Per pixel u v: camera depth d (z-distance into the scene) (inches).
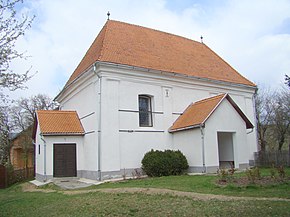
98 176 765.9
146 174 795.4
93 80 833.5
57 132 843.4
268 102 1622.8
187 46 1133.7
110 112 796.0
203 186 526.0
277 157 984.3
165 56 978.1
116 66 807.1
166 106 900.0
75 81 926.4
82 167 865.5
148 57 919.7
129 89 837.2
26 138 1517.0
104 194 501.4
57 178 830.5
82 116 903.7
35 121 964.0
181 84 940.6
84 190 601.0
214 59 1157.7
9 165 1140.5
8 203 522.0
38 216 392.5
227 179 551.8
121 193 495.5
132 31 1009.5
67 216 372.2
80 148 873.5
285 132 1457.9
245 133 876.0
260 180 530.0
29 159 1565.0
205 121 793.6
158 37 1068.5
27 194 637.9
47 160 828.6
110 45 877.2
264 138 1640.0
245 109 1082.7
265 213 313.1
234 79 1080.8
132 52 900.0
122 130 810.8
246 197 408.2
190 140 831.1
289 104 1439.5
